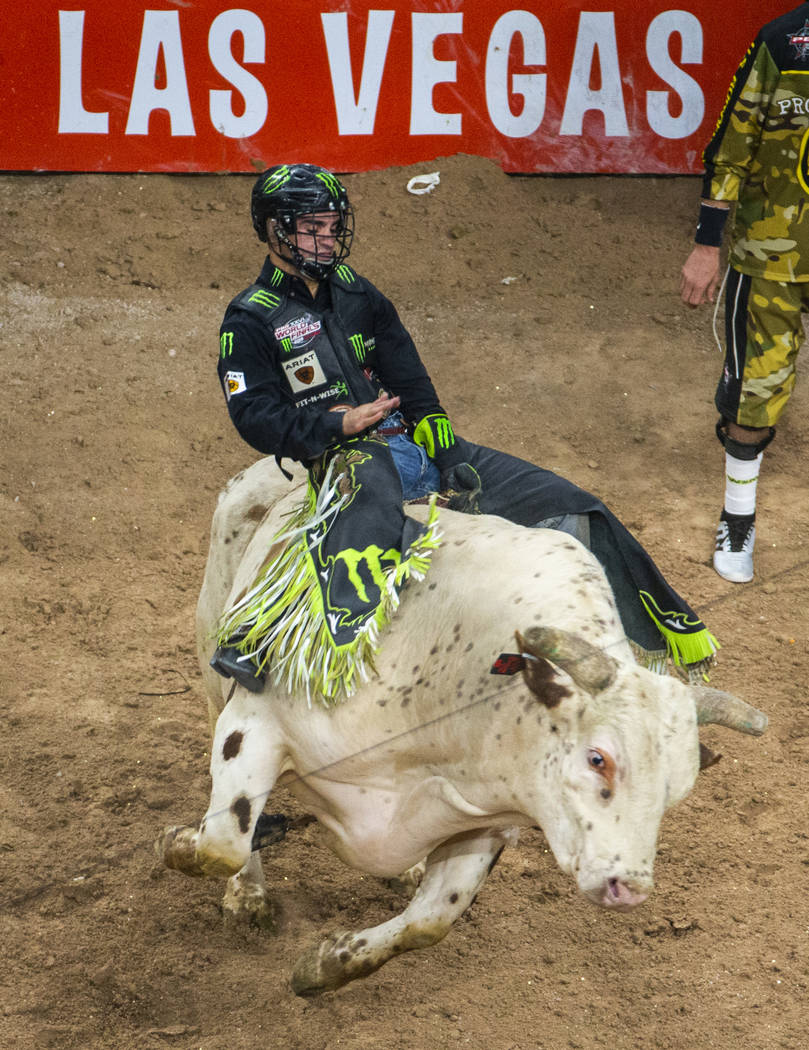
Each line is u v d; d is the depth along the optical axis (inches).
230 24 1269.7
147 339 1115.9
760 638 840.9
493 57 1318.9
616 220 1332.4
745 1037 536.7
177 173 1299.2
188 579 871.1
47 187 1275.8
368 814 487.2
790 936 593.6
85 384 1047.6
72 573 861.2
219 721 508.7
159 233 1238.9
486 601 455.5
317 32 1283.2
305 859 636.1
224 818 481.1
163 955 566.9
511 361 1136.8
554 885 625.0
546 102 1338.6
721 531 917.8
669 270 1274.6
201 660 619.5
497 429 1051.3
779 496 1010.7
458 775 455.2
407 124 1328.7
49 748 698.8
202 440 1007.6
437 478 541.0
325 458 506.6
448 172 1327.5
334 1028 531.2
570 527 519.8
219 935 582.9
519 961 577.3
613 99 1343.5
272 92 1293.1
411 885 613.0
